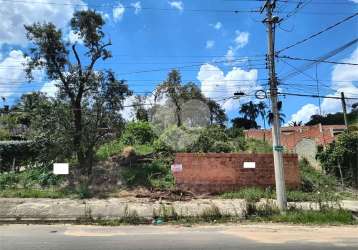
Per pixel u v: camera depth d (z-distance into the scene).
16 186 27.14
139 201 24.00
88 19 29.17
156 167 29.42
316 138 37.72
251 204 21.80
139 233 16.66
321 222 20.19
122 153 31.28
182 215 20.81
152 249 13.02
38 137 29.14
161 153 32.25
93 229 17.86
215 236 15.81
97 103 29.53
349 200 25.80
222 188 27.58
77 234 16.23
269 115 22.38
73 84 29.45
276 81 22.39
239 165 27.89
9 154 33.72
